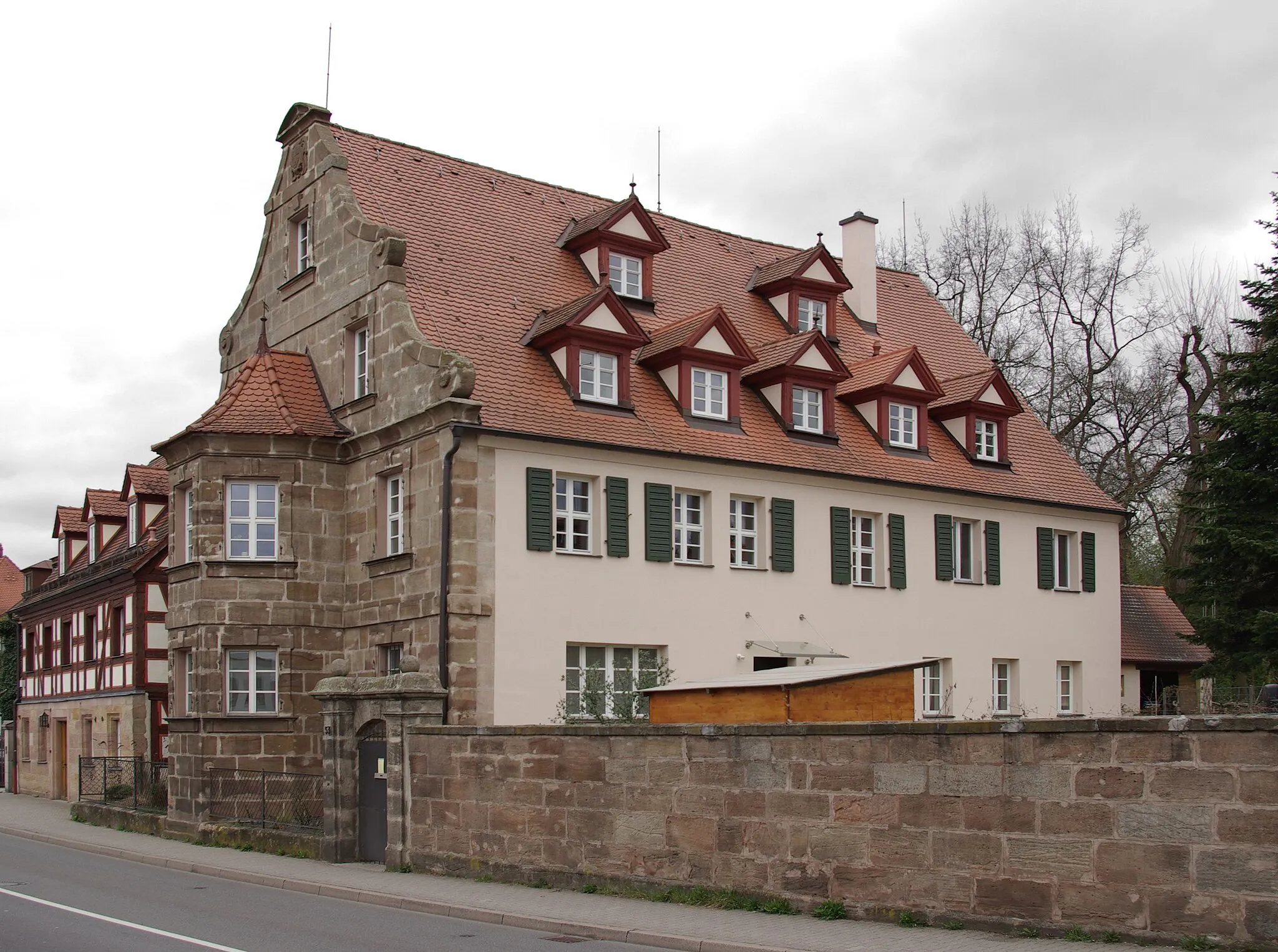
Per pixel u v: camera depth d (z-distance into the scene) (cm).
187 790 2666
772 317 3447
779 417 3066
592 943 1318
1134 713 3541
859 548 3117
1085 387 4778
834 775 1403
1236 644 3216
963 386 3506
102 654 4109
